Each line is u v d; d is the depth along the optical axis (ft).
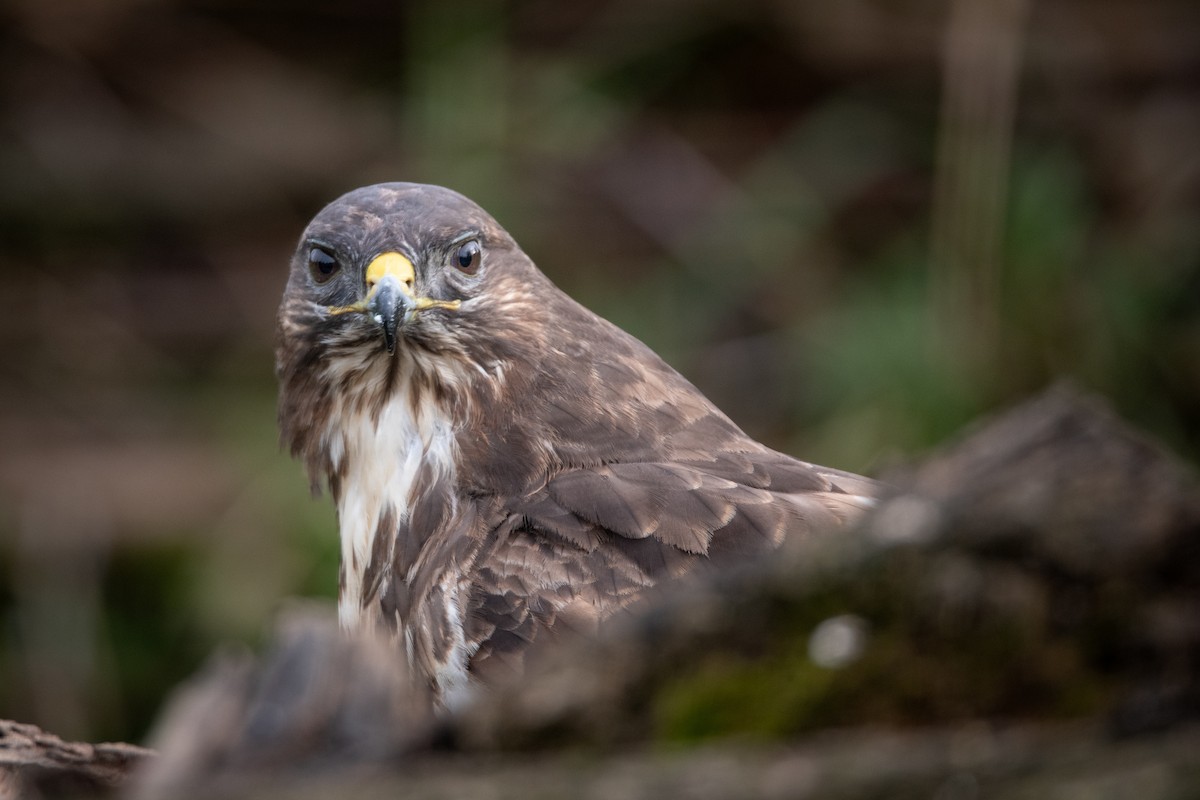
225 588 42.65
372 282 21.36
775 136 51.57
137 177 50.80
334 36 52.06
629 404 20.83
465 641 18.67
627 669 10.53
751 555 18.35
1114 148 50.98
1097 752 9.69
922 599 10.56
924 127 51.13
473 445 20.58
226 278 50.98
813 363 44.39
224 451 46.73
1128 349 46.11
